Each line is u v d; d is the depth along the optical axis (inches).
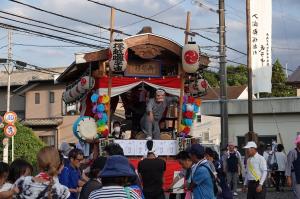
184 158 372.8
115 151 314.2
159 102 606.9
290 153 524.1
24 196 237.6
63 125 1804.9
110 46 558.3
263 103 1243.8
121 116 901.8
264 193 490.3
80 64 608.7
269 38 928.3
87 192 282.5
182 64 590.9
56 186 239.3
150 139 581.3
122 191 204.4
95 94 574.2
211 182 341.4
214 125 1823.3
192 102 620.1
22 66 1605.6
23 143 1232.2
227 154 825.5
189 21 605.9
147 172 454.3
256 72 930.1
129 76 603.8
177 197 633.0
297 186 519.8
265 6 927.0
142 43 579.8
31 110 1866.4
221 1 947.3
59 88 1825.8
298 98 1214.9
